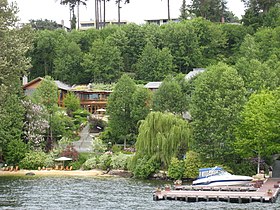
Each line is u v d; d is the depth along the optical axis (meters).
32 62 169.12
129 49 169.25
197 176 76.94
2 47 54.84
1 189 66.94
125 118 108.44
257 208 53.22
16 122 97.25
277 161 84.88
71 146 97.81
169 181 77.81
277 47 151.50
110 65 160.88
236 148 75.94
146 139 80.94
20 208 51.91
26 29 59.22
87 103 141.75
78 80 164.12
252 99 79.50
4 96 57.34
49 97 114.19
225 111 76.75
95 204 54.81
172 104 109.31
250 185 68.69
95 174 87.75
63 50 167.00
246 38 157.88
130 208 52.56
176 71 163.62
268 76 97.75
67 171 91.25
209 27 174.12
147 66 158.62
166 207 53.50
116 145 106.62
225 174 71.19
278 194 63.56
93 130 119.94
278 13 176.62
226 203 57.03
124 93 108.88
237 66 113.44
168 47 167.12
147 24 183.00
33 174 87.00
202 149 77.31
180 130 80.00
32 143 98.44
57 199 58.22
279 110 75.56
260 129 73.94
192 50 166.00
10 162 94.81
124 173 86.62
